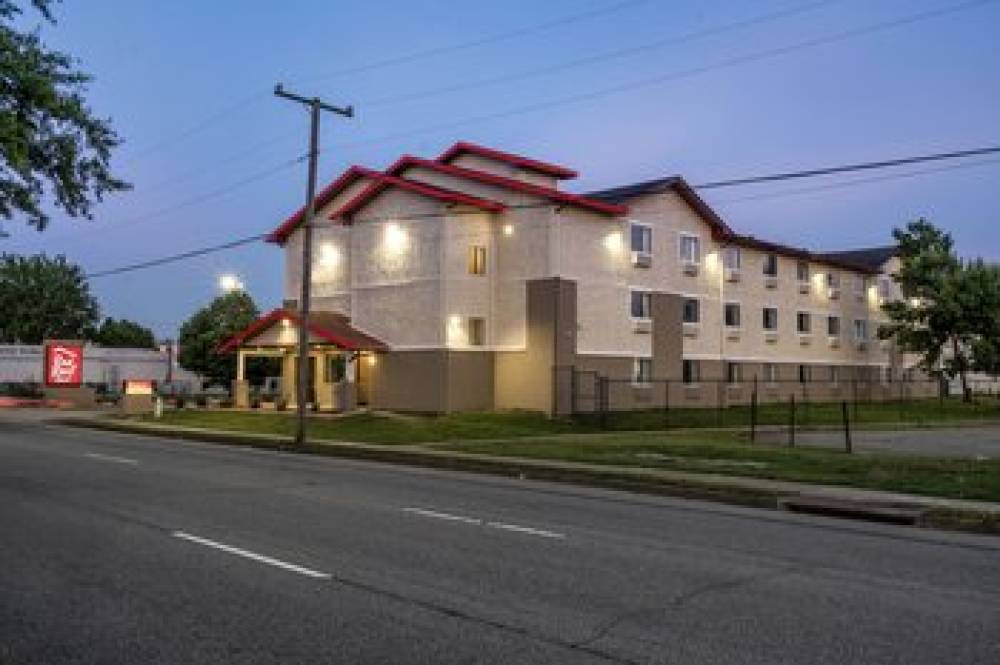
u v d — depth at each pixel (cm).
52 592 791
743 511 1476
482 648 640
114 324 10800
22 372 7344
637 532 1180
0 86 2066
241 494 1466
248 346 4241
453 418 3419
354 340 3862
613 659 619
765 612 754
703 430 3306
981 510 1405
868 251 6525
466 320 3778
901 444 2708
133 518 1197
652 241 4225
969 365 5584
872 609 771
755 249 4972
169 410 4203
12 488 1502
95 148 2472
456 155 4144
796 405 4862
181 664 601
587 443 2545
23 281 9925
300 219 4462
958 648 656
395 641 655
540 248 3747
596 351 3872
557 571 905
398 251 3903
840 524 1340
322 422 3334
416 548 1013
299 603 759
